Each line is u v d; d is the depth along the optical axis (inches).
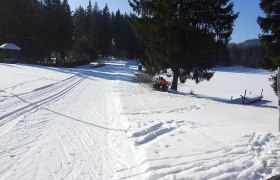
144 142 303.0
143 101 603.8
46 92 633.6
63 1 2282.2
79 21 3523.6
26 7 1909.4
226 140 308.3
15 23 1866.4
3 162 234.5
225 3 898.7
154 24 879.7
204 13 869.8
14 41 1897.1
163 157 251.8
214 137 319.9
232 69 4288.9
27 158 246.2
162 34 872.9
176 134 329.1
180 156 255.4
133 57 3900.1
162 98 673.0
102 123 389.1
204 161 243.9
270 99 1263.5
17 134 308.2
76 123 379.2
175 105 573.0
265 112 535.5
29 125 348.2
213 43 885.2
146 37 933.8
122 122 394.0
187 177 211.3
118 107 519.5
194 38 866.1
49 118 394.6
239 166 233.1
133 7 962.1
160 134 334.3
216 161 244.1
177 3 861.8
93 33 3376.0
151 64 933.2
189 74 937.5
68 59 2439.7
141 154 260.7
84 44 2800.2
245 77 2797.7
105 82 1039.0
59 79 947.3
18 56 1948.8
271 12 724.0
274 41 736.3
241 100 1034.7
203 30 879.1
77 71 1440.7
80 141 302.0
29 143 283.7
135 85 991.0
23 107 443.5
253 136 328.8
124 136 324.2
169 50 859.4
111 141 306.7
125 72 1809.8
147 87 932.0
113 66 2415.1
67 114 431.8
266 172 227.0
